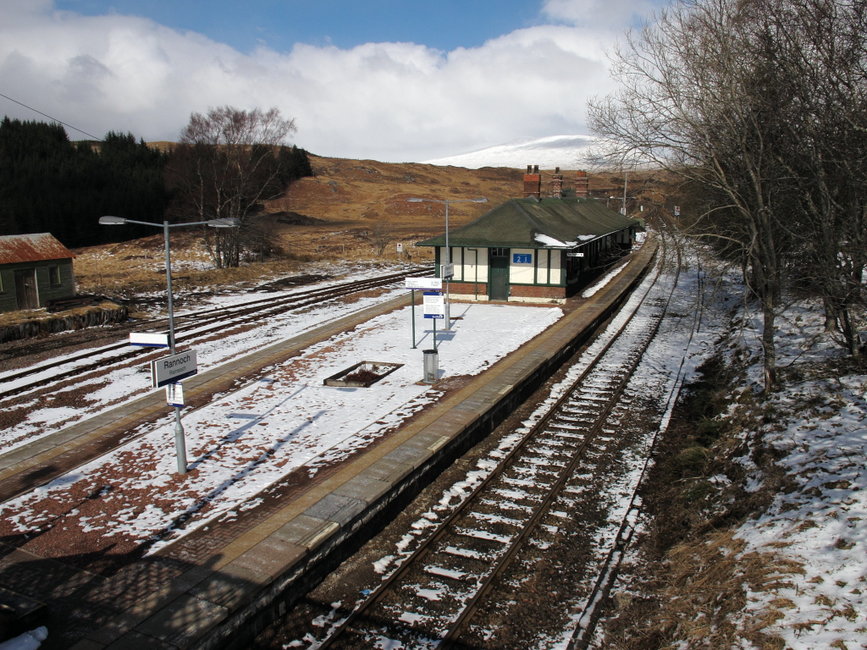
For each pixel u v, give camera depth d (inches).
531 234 1187.3
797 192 585.0
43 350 912.9
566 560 408.5
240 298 1362.0
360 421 603.2
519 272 1215.6
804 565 336.2
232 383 742.5
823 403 556.4
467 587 377.7
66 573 368.2
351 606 363.6
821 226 557.3
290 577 363.6
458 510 461.1
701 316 1070.4
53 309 1107.3
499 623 347.9
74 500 463.8
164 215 2652.6
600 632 341.7
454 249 1243.8
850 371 619.8
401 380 737.0
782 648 278.2
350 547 415.2
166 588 345.7
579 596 373.4
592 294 1312.7
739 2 582.9
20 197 2461.9
